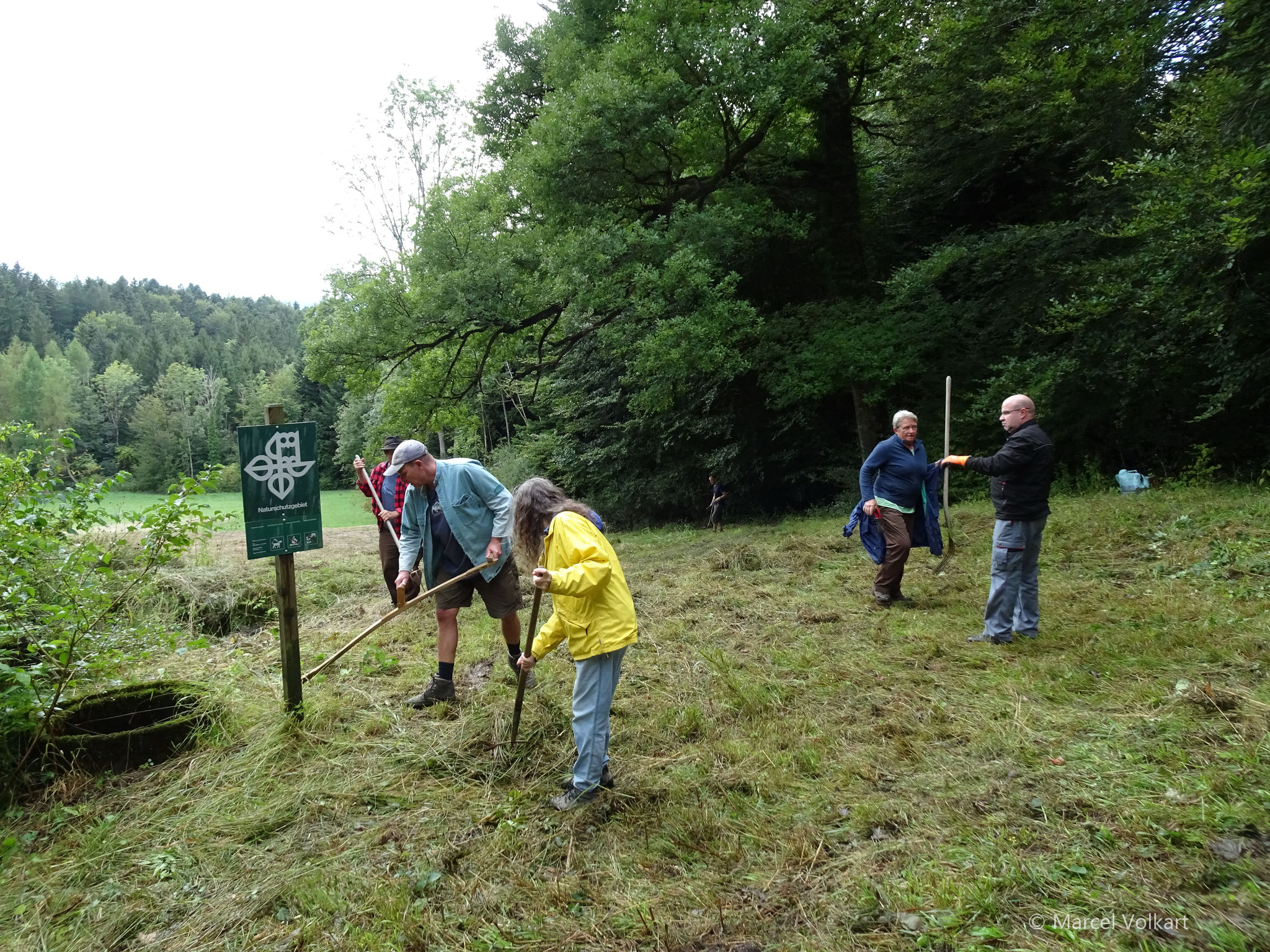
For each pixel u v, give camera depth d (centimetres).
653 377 1398
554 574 315
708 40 1127
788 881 268
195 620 673
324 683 493
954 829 283
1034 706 384
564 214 1214
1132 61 931
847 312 1287
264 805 344
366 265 1299
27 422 441
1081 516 791
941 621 559
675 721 412
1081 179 1101
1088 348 980
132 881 293
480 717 421
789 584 715
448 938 253
